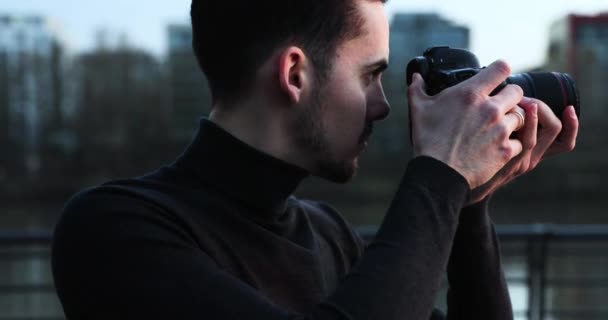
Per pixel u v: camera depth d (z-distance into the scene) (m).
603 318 5.55
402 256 0.83
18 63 73.94
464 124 0.92
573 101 1.02
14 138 69.44
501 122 0.92
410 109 0.97
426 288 0.83
